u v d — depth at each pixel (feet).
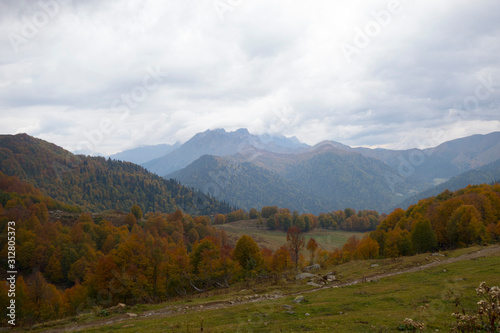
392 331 48.08
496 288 34.65
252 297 94.38
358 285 99.14
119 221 534.78
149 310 88.99
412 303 66.74
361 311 64.69
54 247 297.12
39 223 353.72
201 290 156.46
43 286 164.35
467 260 119.96
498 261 109.50
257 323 60.13
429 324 49.62
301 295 90.74
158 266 161.58
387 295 77.82
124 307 91.71
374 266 135.95
